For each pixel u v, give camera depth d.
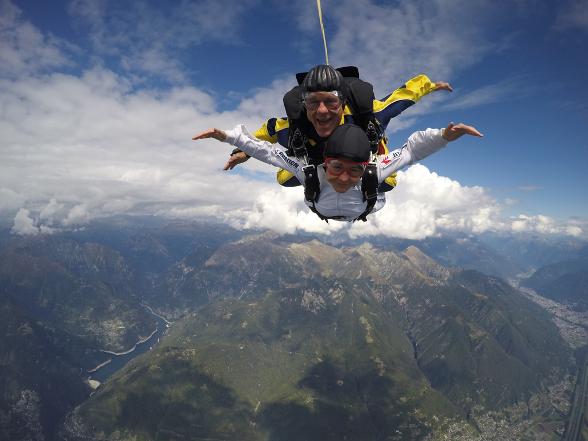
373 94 1.80
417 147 1.88
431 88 2.01
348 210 1.87
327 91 1.59
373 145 1.83
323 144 1.79
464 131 1.66
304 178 1.87
